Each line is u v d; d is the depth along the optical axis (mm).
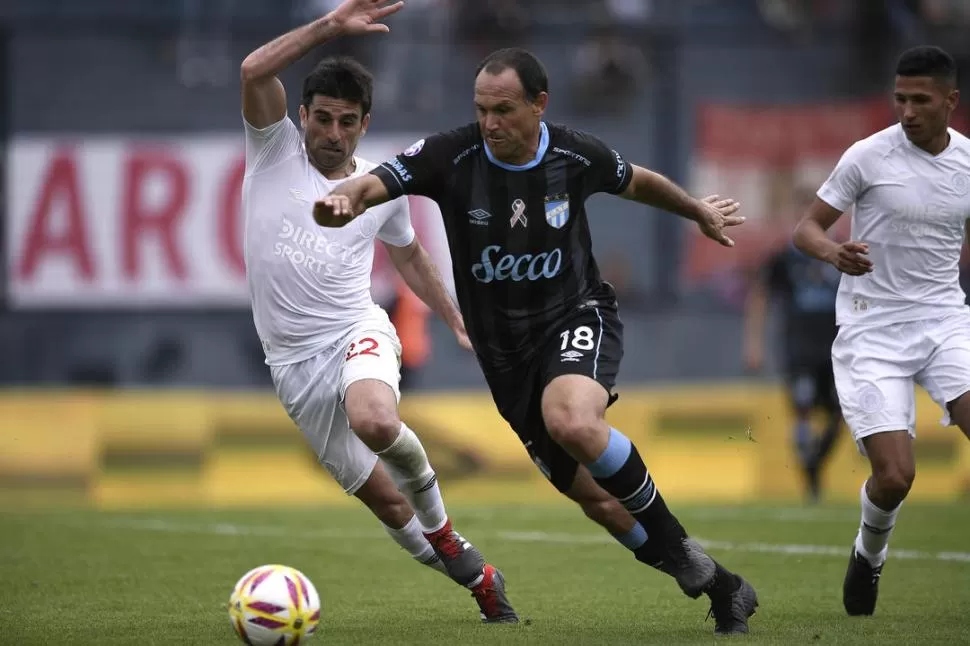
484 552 29922
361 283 21469
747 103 68250
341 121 20797
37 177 63562
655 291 67500
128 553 29500
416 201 59906
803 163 67625
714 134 67812
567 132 18562
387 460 19531
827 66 68750
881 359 21172
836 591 24094
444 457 48688
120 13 67250
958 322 21234
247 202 21281
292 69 65938
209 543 31469
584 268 18844
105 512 40781
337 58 21047
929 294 21312
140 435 48812
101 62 67188
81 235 63625
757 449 50219
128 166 63594
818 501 43875
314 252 21016
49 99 67062
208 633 19281
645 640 18203
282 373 21375
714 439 50312
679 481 49688
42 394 49469
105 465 48594
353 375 20125
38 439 48562
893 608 21984
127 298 63719
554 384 17922
